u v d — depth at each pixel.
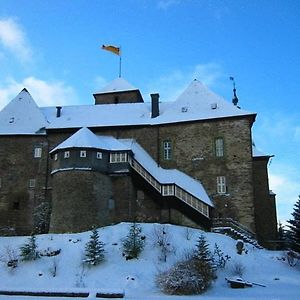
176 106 42.94
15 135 42.97
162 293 20.62
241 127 39.69
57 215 34.78
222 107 41.28
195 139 40.44
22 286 22.62
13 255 27.59
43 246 28.75
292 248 32.91
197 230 31.81
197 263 22.28
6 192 41.69
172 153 40.62
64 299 16.91
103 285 23.02
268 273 25.44
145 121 42.03
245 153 38.97
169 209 36.91
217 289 21.42
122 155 37.00
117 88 51.25
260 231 41.12
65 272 25.30
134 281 23.06
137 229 28.92
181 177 39.22
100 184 35.75
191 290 20.36
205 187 39.03
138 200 37.56
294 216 33.03
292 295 19.09
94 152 36.19
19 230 40.56
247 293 20.25
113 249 27.50
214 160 39.47
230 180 38.66
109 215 35.78
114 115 44.19
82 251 27.59
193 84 44.88
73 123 43.22
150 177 37.75
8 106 46.44
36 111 45.69
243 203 37.88
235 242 30.88
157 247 27.53
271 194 42.56
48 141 42.62
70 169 35.34
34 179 41.84
